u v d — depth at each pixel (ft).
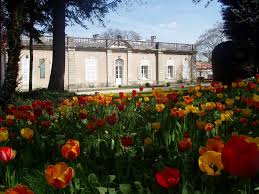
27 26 63.26
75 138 13.03
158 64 191.62
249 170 5.04
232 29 89.71
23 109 17.48
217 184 7.58
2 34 57.98
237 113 17.33
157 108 16.30
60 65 60.03
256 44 73.87
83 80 164.86
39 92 46.29
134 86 170.30
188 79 203.51
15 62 40.04
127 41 179.83
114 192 7.43
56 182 5.95
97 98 21.84
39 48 150.71
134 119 16.67
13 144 12.22
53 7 60.54
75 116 18.76
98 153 10.44
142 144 11.68
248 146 5.14
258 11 83.92
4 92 38.19
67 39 159.43
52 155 10.59
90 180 8.13
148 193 7.34
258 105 15.46
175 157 9.86
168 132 11.09
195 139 11.05
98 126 13.15
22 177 8.87
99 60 170.40
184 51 201.36
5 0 52.49
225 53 62.59
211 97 26.18
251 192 7.22
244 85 29.07
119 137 11.99
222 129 12.93
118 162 8.83
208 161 6.35
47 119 18.98
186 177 7.65
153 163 9.54
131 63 182.39
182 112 13.33
